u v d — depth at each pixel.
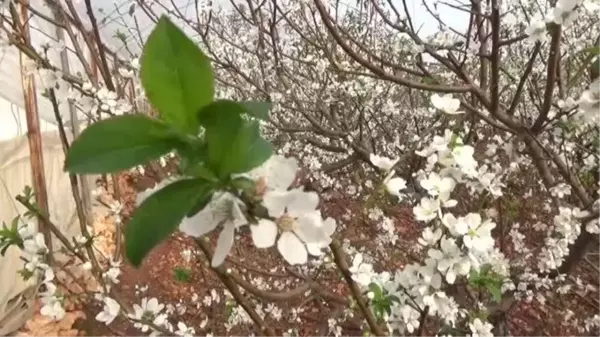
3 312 5.20
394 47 3.10
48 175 6.73
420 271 1.43
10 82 5.94
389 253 3.35
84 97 2.40
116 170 0.60
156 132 0.62
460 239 1.44
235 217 0.68
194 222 0.68
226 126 0.63
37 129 5.23
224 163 0.64
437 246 1.46
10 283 5.27
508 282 2.66
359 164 4.82
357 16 5.16
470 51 2.52
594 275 3.99
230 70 4.47
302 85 4.92
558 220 2.53
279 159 0.70
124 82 2.89
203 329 3.84
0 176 5.56
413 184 2.61
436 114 3.96
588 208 2.53
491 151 2.81
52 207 6.77
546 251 2.76
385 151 4.64
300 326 3.78
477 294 2.56
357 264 1.58
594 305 3.54
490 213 2.71
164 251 5.20
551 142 2.94
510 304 3.02
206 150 0.64
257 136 0.65
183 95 0.62
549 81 2.38
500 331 3.07
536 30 1.94
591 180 3.29
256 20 3.75
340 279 2.88
